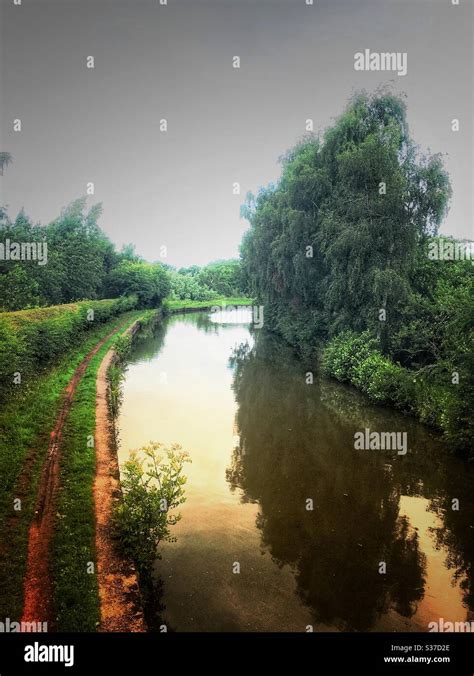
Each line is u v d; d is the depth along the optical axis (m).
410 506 9.62
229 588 6.91
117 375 18.53
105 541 6.71
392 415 15.57
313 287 24.88
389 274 17.72
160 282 54.09
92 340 25.45
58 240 34.19
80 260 33.69
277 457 12.08
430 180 18.81
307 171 22.81
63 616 5.13
